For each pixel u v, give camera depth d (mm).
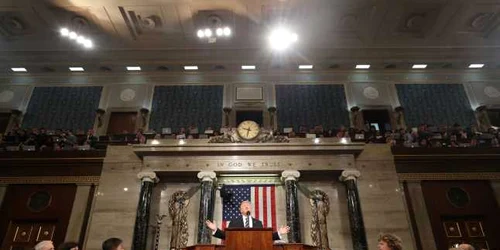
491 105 17188
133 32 16125
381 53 17344
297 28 15930
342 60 17656
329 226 11750
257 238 6250
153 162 12133
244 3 14570
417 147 12688
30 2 14484
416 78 18016
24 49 17000
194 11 15023
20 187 12469
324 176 12500
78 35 15703
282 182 12125
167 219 11828
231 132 12609
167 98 17641
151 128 16812
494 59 17625
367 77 18047
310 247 6992
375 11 15109
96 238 11352
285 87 17906
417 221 11758
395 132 14797
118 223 11578
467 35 16500
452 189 12344
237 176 12242
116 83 17953
